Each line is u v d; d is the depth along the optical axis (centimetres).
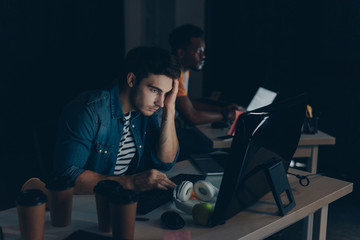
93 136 150
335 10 347
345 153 357
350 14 336
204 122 276
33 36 447
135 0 491
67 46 467
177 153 175
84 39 473
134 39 502
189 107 275
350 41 340
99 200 108
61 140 143
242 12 427
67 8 458
